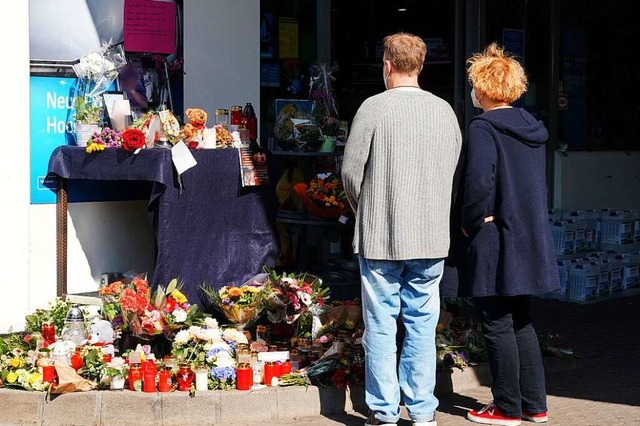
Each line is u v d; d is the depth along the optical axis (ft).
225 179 23.52
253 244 24.17
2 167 24.38
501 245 18.85
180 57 27.40
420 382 18.84
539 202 19.07
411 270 18.65
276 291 22.36
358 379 20.70
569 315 30.78
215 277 23.48
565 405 21.21
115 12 26.16
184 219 22.89
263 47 31.12
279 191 27.45
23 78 24.54
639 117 42.45
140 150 22.89
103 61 25.21
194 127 23.62
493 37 37.91
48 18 25.07
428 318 18.83
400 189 18.11
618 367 24.53
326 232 25.80
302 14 32.14
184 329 21.54
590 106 40.78
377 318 18.62
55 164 24.66
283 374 20.63
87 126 24.52
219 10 28.07
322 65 28.12
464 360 22.57
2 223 24.45
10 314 24.66
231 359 20.58
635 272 34.42
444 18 36.73
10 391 19.58
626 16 41.75
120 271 26.86
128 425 19.12
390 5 34.68
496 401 19.61
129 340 21.52
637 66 42.27
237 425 19.33
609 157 40.98
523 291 18.76
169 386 19.69
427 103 18.48
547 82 39.50
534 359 19.72
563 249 33.81
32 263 25.17
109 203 26.55
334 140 27.02
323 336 21.79
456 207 19.35
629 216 35.12
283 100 28.73
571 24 39.99
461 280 19.38
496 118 19.03
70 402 19.27
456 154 18.78
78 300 24.73
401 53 18.70
